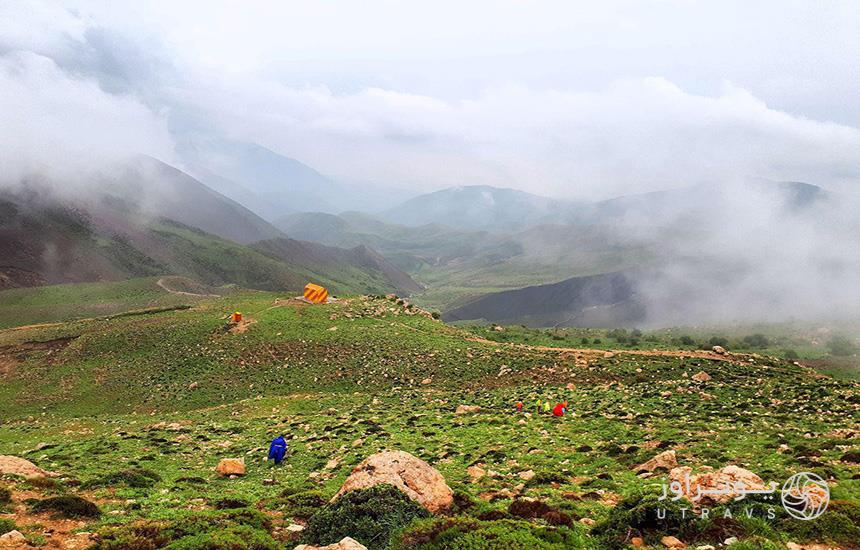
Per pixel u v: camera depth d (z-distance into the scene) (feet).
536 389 214.90
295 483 92.07
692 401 159.84
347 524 51.96
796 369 269.85
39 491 68.95
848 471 71.36
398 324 347.36
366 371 270.05
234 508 68.08
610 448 100.78
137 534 52.80
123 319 387.55
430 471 64.13
